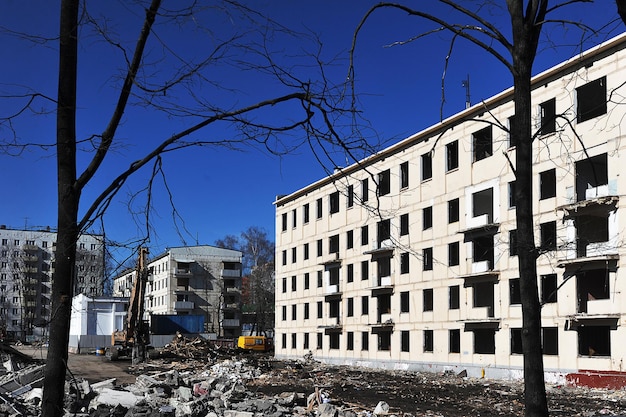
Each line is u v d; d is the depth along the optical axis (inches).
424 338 1788.9
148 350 2098.9
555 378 1302.9
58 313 162.2
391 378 1517.0
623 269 1205.1
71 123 172.2
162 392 807.1
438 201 1743.4
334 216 2299.5
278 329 2701.8
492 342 1558.8
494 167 1537.9
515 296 1466.5
